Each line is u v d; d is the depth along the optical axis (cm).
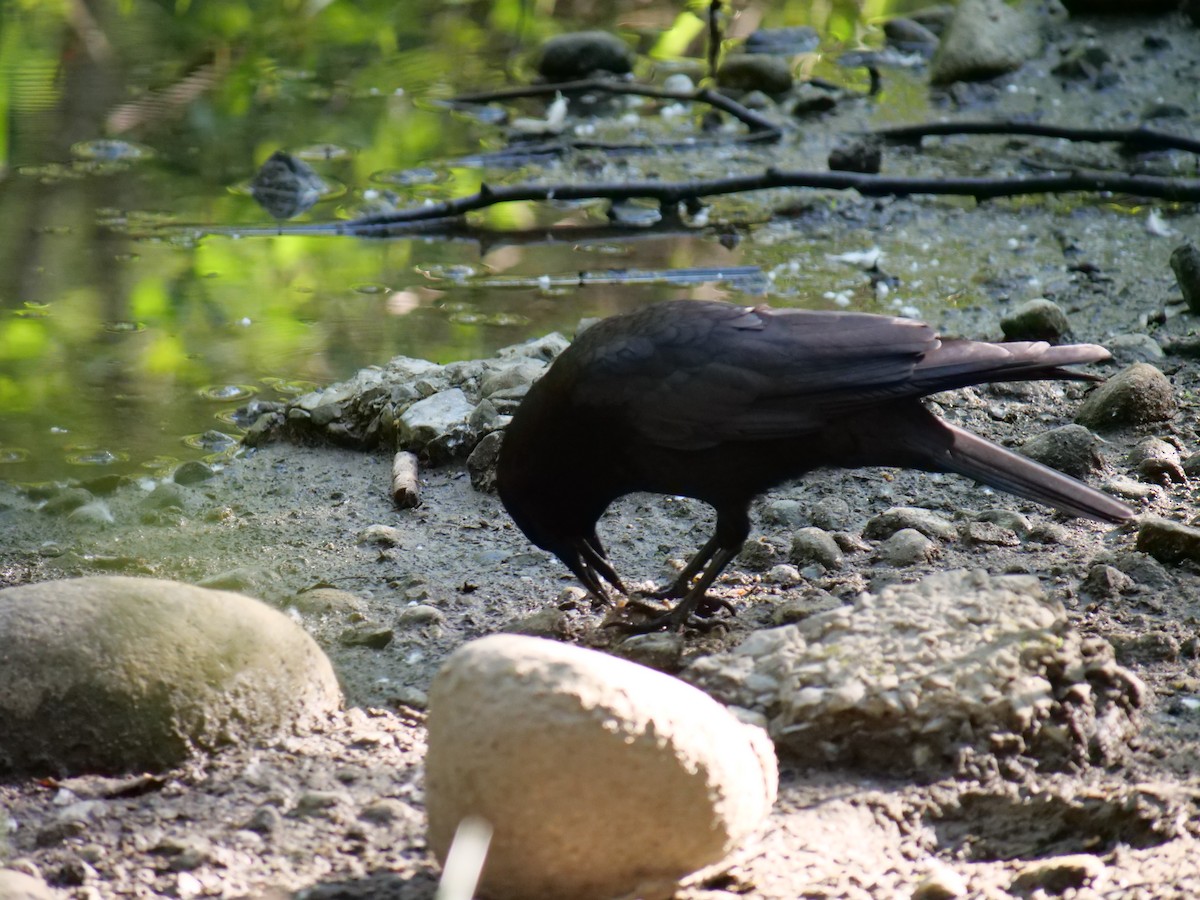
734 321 868
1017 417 1161
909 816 664
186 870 615
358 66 2122
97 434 1172
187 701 713
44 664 704
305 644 766
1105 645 745
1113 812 641
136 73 2038
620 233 1611
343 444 1158
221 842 638
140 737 702
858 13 2345
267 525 1032
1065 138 1752
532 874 561
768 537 988
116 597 734
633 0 2436
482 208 1619
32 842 641
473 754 555
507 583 937
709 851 573
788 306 1409
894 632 736
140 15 2220
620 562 975
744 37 2267
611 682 563
